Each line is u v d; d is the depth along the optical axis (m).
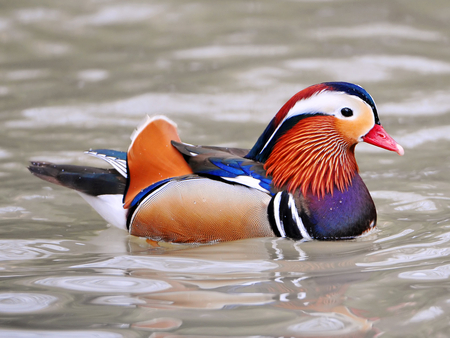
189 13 26.41
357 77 19.17
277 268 8.52
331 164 9.80
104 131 15.17
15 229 10.34
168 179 9.91
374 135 9.78
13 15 25.64
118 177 10.57
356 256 8.91
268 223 9.51
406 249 9.07
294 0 27.89
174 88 18.45
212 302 7.46
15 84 19.23
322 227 9.57
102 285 8.02
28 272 8.54
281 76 19.25
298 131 9.84
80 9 26.58
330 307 7.26
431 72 19.53
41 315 7.19
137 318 7.08
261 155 10.20
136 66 20.77
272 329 6.77
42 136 14.84
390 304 7.29
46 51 22.55
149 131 10.11
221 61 20.95
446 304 7.23
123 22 25.45
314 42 22.64
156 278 8.24
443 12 25.64
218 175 9.68
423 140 14.40
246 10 26.69
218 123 15.64
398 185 11.93
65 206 11.44
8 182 12.30
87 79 19.59
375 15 25.56
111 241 9.94
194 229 9.62
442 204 10.95
